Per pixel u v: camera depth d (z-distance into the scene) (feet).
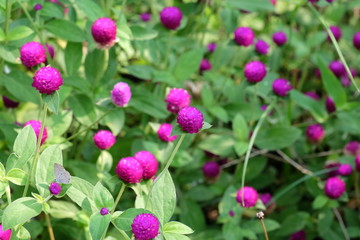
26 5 2.60
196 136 2.80
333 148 2.98
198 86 3.06
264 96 2.83
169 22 2.56
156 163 2.02
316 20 3.61
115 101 2.19
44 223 2.27
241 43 2.71
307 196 2.81
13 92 2.34
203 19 3.24
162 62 2.81
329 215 2.56
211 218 2.78
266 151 2.77
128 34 2.33
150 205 1.87
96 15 2.35
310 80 3.41
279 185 2.91
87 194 1.87
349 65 3.42
